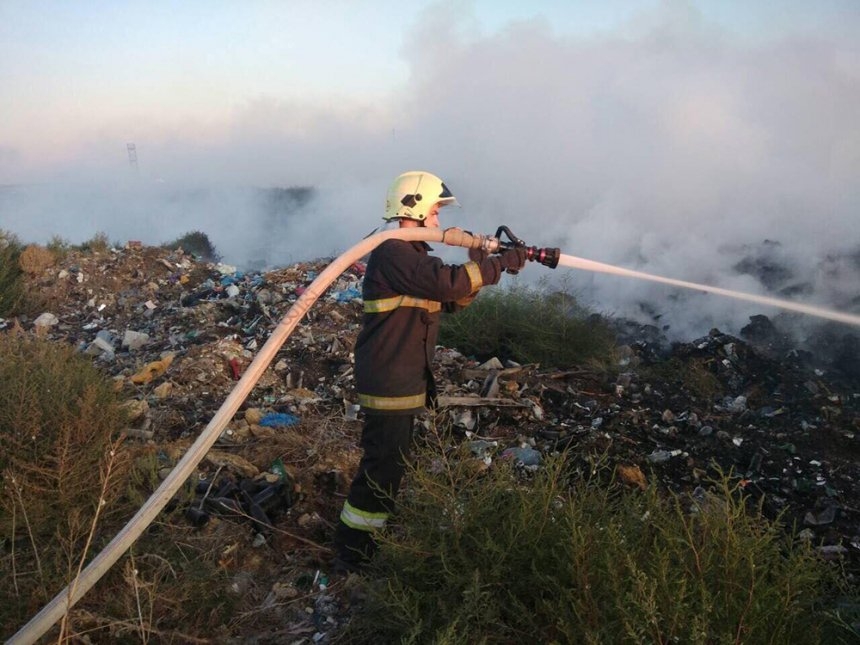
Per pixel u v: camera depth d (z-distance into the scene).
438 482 3.07
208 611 2.97
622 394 5.69
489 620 2.49
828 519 3.94
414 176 3.27
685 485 4.39
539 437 4.96
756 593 2.30
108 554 2.74
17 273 9.39
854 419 5.02
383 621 2.78
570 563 2.51
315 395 5.54
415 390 3.17
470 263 3.10
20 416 3.51
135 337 7.10
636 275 3.74
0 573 2.96
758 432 5.00
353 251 3.17
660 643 2.13
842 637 2.58
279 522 3.72
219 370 5.73
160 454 4.26
